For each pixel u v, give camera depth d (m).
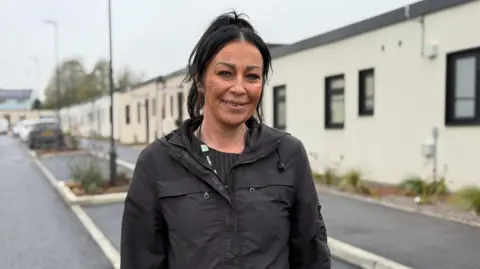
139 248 1.71
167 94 26.09
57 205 9.70
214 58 1.69
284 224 1.68
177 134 1.74
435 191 8.66
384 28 10.56
